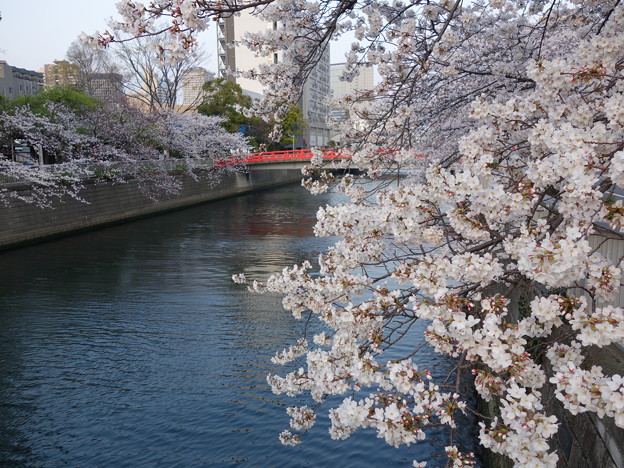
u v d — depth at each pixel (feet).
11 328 47.65
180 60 13.67
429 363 37.96
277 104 25.35
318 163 20.74
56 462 27.96
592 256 10.63
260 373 37.91
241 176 185.06
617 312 9.21
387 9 25.70
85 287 61.26
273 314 50.70
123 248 85.05
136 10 13.96
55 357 41.19
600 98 13.43
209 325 47.91
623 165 9.36
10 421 31.91
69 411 33.06
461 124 36.58
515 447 9.35
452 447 10.19
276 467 27.27
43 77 317.63
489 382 10.46
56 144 104.83
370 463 27.50
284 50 24.93
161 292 58.90
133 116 128.06
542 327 11.59
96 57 153.58
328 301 15.11
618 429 12.50
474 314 11.41
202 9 13.79
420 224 12.23
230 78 265.75
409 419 10.27
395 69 21.84
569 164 10.27
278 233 98.84
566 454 16.01
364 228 13.28
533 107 12.69
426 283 10.82
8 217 83.30
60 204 95.40
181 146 144.77
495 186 10.80
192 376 37.55
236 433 30.45
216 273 67.72
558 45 29.96
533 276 9.65
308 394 34.78
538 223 11.23
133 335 45.68
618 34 14.08
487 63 28.91
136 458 28.22
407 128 19.70
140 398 34.55
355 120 22.20
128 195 117.19
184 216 124.36
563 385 9.29
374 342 12.41
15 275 67.05
